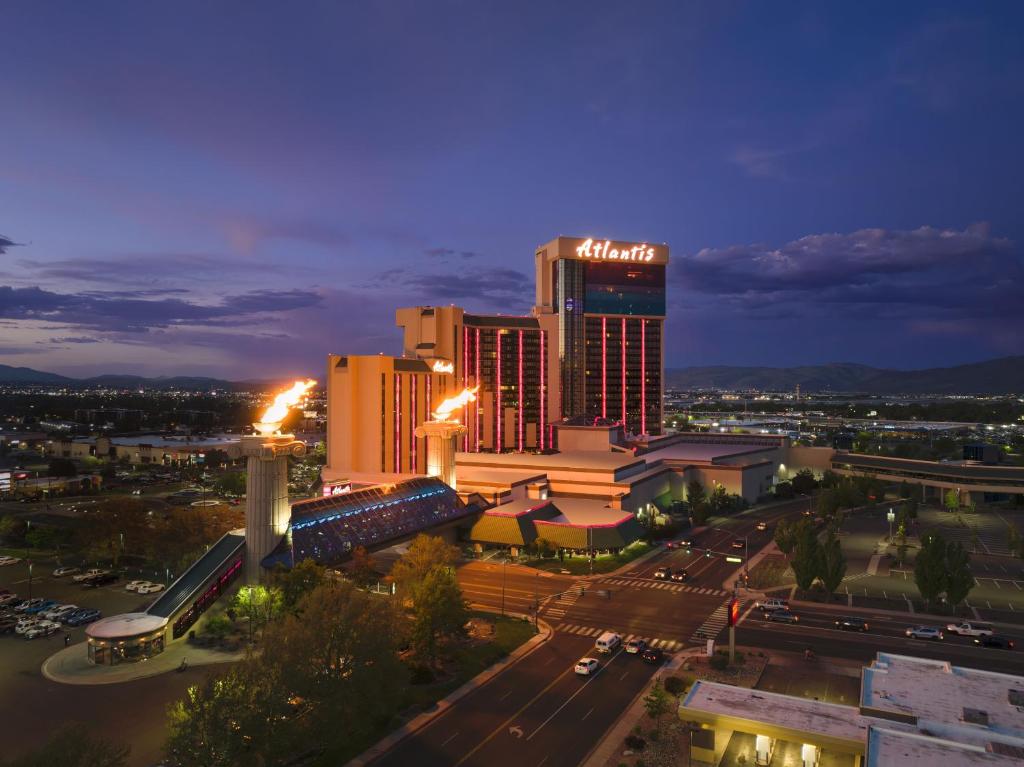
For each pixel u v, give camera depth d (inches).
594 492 7859.3
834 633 4293.8
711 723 2731.3
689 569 5866.1
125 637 3663.9
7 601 4690.0
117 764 2102.6
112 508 5674.2
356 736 2918.3
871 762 2127.2
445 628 3661.4
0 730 2930.6
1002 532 7480.3
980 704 2640.3
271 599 4008.4
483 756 2792.8
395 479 7790.4
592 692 3412.9
